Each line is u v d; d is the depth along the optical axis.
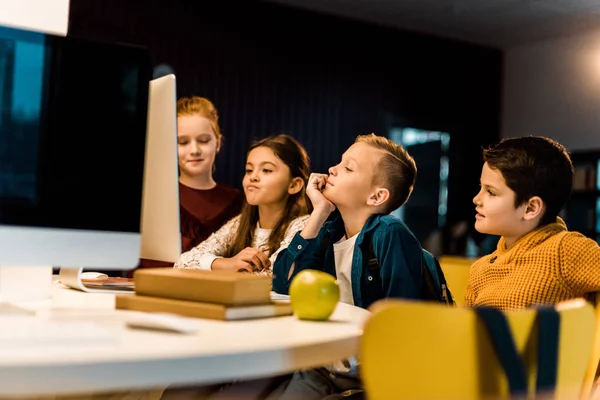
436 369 0.75
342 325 1.02
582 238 1.42
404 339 0.73
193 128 2.74
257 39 5.62
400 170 1.70
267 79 5.68
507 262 1.51
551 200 1.51
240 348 0.76
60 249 1.03
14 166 1.02
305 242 1.72
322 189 1.78
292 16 5.78
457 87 6.60
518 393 0.77
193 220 2.73
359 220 1.69
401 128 6.35
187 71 5.31
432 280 1.59
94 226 1.06
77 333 0.76
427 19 6.07
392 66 6.27
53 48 1.05
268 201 2.11
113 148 1.08
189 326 0.86
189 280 1.05
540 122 6.54
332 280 1.08
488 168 1.56
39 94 1.04
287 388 1.38
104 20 4.96
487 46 6.76
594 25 6.04
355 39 6.09
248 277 1.06
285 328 0.95
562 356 0.86
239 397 1.42
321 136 5.91
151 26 5.15
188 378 0.72
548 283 1.41
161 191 1.34
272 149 2.12
